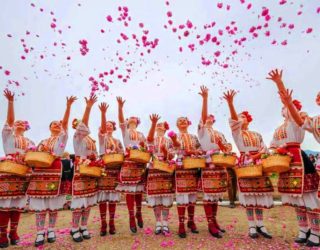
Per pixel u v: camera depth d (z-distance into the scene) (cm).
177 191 537
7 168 476
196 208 862
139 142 614
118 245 484
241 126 532
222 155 503
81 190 527
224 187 539
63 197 532
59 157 524
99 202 571
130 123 639
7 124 520
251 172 472
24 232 618
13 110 530
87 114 557
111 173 587
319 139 429
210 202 529
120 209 888
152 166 561
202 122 562
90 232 585
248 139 516
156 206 553
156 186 554
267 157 467
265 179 496
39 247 480
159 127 614
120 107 618
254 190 493
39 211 494
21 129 562
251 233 502
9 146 523
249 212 507
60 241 517
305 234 459
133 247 467
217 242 484
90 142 573
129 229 598
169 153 563
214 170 535
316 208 439
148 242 496
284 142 480
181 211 532
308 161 459
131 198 573
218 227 552
